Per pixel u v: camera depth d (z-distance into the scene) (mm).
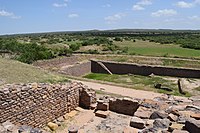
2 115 11914
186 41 103000
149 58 55281
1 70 16641
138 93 24469
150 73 46188
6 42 49094
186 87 32938
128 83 37969
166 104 13570
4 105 11992
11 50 46094
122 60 54344
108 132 12594
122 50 71750
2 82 14211
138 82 38844
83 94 17406
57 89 15227
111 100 16359
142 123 10875
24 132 9883
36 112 13781
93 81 30219
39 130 10266
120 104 15984
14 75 16188
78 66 45688
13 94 12453
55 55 53281
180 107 12125
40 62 43156
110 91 24688
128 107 15719
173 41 107312
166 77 43562
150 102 14016
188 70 43719
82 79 30969
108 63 49969
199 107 11844
